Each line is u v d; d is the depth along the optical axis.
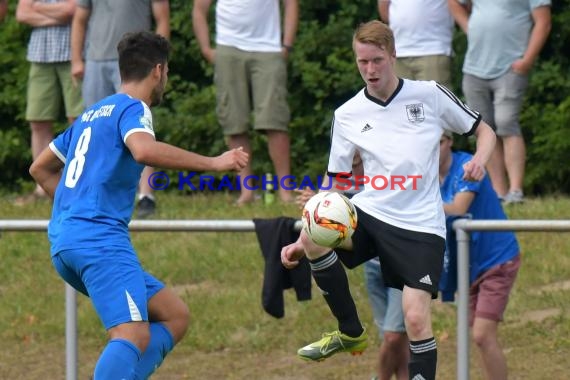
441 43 29.33
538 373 22.53
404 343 20.22
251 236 28.09
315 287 26.22
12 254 28.19
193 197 32.03
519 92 29.00
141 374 16.98
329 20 36.94
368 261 19.67
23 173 37.91
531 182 35.06
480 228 18.38
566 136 34.34
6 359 24.58
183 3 37.25
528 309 24.64
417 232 17.53
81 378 23.69
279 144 30.31
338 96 36.66
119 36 28.77
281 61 30.11
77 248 16.69
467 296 18.61
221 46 30.09
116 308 16.58
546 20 28.55
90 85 29.06
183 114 36.53
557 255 26.27
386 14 29.97
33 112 31.61
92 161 17.06
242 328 24.94
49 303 26.22
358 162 18.98
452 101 18.02
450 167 19.62
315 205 17.48
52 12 30.91
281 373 23.39
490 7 28.94
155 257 27.34
